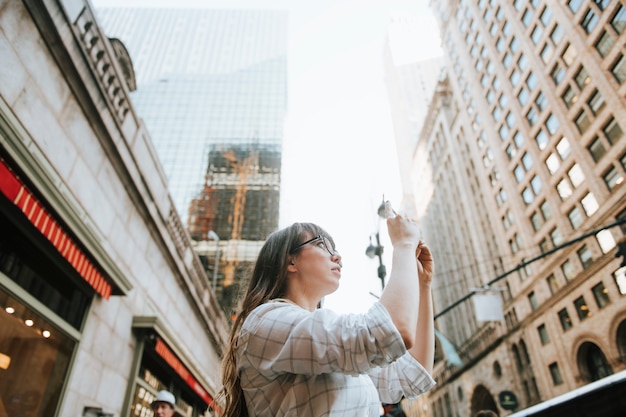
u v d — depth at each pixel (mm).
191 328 15102
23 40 6312
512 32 40594
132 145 10375
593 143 30375
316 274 1674
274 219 68750
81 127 7855
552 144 34875
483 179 48062
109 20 116250
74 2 7547
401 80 111500
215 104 88062
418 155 81562
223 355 1763
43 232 5891
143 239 10734
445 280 65000
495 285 45969
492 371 45812
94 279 7398
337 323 1217
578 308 31656
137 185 10000
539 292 36719
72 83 7520
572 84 32156
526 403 39344
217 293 53812
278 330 1270
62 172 7137
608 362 28438
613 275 28000
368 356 1138
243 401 1449
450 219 63125
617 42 27922
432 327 1808
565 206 33438
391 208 1647
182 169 76688
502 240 43469
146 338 9961
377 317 1200
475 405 51344
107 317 8422
